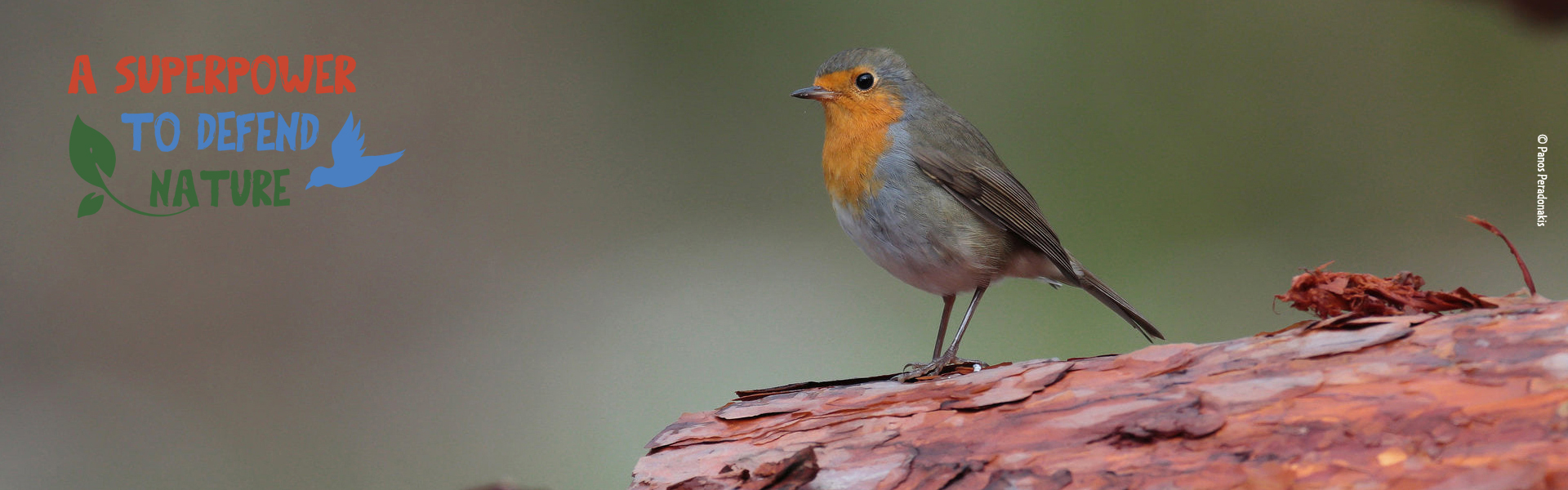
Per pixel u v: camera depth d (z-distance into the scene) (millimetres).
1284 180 13422
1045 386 4188
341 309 13734
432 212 14992
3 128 13648
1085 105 14281
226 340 13234
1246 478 3422
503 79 15992
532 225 14836
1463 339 3590
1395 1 13461
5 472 11438
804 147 15586
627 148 15859
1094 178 13656
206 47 14562
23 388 12352
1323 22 13734
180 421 12141
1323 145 13438
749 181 15453
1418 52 13352
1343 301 4234
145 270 13461
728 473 4309
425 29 15648
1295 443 3463
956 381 4520
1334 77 13609
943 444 4078
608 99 16078
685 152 15859
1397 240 12617
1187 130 13859
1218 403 3730
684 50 16250
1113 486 3600
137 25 14445
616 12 16438
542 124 15836
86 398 12211
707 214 15039
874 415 4379
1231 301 12070
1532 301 3750
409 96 15336
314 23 15266
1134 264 12734
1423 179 13039
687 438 4598
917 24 15289
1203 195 13336
